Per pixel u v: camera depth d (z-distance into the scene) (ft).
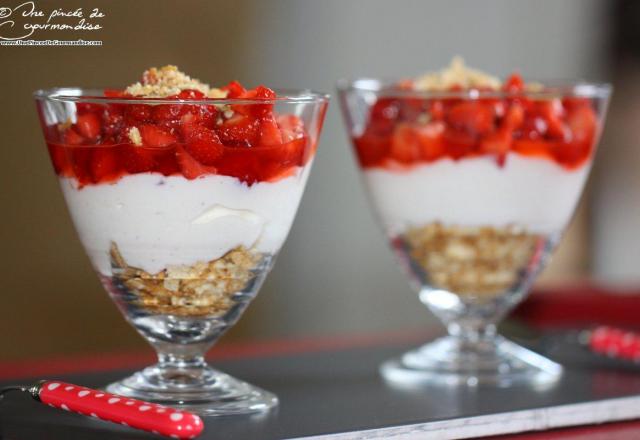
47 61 3.36
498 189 2.11
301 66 3.86
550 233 2.17
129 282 1.89
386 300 4.13
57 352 3.54
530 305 2.95
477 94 2.09
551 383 2.12
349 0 3.95
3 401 1.95
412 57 4.11
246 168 1.83
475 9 4.25
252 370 2.17
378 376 2.14
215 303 1.90
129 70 3.46
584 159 2.15
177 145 1.81
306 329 3.96
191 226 1.85
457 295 2.19
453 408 1.95
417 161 2.12
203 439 1.77
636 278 4.69
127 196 1.84
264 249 1.90
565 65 4.50
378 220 2.23
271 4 3.77
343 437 1.83
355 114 2.19
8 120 3.35
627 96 4.63
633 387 2.10
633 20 4.59
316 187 3.93
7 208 3.40
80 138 1.84
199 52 3.62
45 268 3.49
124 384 1.94
